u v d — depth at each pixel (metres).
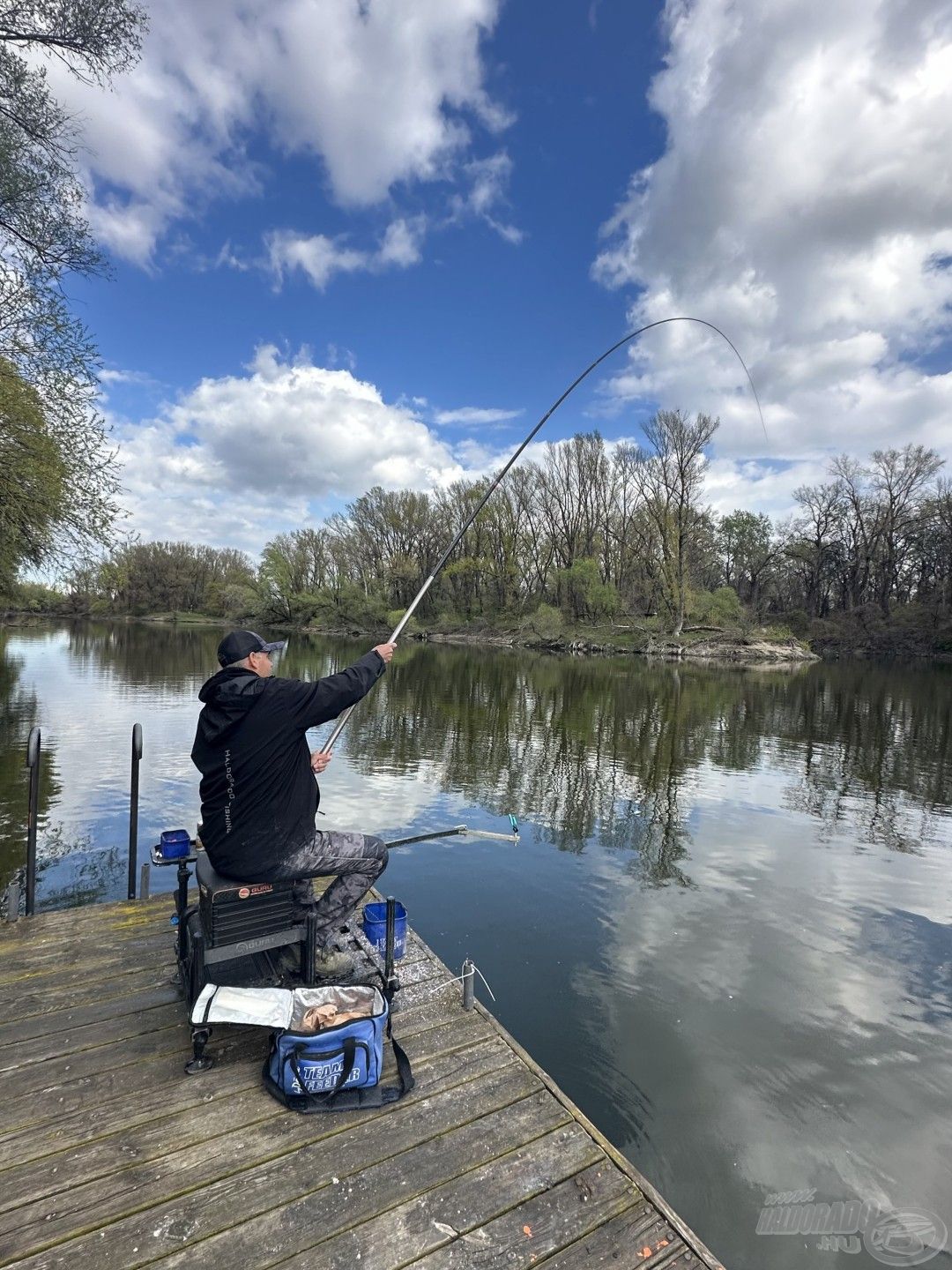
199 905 2.21
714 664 31.66
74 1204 1.64
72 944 2.98
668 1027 3.53
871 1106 2.99
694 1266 1.59
